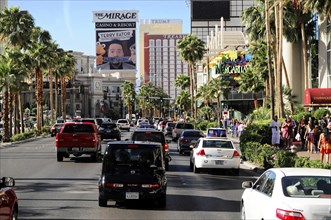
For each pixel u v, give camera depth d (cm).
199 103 11288
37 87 7256
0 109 11631
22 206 1465
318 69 5166
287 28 5256
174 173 2447
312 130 3181
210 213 1366
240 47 10506
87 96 16188
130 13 17025
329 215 815
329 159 2523
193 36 8669
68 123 3066
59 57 8856
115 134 4991
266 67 5984
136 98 17338
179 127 5262
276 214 845
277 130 3153
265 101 5866
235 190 1850
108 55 17212
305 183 899
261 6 5272
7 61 5647
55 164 2834
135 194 1414
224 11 14912
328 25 4809
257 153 2695
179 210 1412
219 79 8362
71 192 1753
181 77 13662
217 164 2367
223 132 4131
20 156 3441
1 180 971
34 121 10512
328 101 4125
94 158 3006
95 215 1325
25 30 6044
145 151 1455
